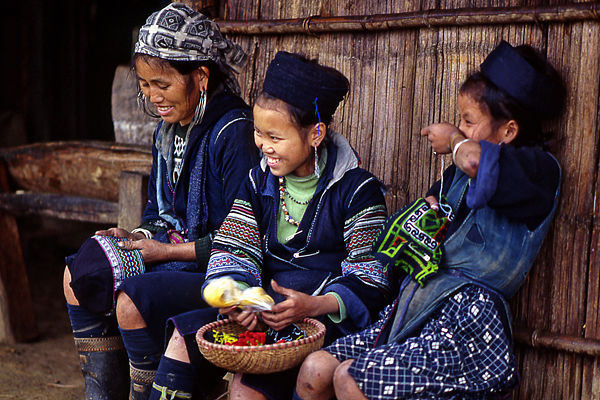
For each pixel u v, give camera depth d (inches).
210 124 110.6
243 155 107.5
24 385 144.7
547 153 90.5
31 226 263.7
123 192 140.9
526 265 90.6
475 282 90.6
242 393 88.0
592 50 95.8
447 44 109.7
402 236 92.4
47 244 265.4
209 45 108.7
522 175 84.2
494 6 104.6
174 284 100.9
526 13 100.0
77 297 103.3
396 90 115.1
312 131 94.1
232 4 131.6
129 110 167.0
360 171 99.5
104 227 276.8
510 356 88.4
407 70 114.0
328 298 92.4
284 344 82.4
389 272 98.0
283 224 100.7
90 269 103.0
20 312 172.9
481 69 91.8
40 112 289.3
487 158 84.3
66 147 164.4
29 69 287.1
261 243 102.5
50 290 223.6
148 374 101.2
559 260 98.7
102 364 107.1
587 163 96.4
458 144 87.0
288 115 91.6
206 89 110.3
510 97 88.8
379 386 82.2
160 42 105.1
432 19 108.7
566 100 97.2
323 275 99.0
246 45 130.1
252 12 129.6
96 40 313.0
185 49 106.3
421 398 82.8
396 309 92.9
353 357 89.9
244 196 102.5
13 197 170.9
